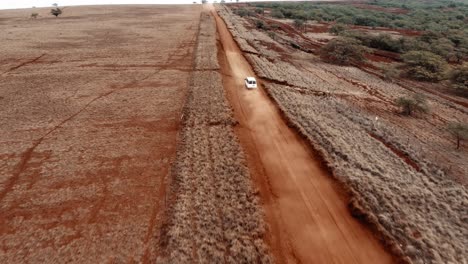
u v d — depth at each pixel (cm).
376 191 2020
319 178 2297
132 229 1803
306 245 1719
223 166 2350
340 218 1906
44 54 6412
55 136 2925
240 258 1576
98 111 3503
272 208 1997
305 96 4050
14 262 1587
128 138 2888
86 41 7906
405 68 6219
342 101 4062
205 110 3406
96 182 2238
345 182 2152
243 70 5256
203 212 1875
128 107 3619
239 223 1802
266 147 2756
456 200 2006
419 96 4100
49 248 1673
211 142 2711
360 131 3055
